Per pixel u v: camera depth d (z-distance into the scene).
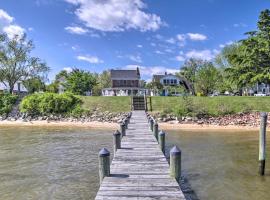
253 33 52.12
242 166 15.64
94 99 50.25
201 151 19.88
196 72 99.31
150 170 10.88
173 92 83.88
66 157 18.17
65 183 12.71
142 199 7.95
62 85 83.50
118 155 13.55
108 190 8.65
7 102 49.62
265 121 14.45
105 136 28.39
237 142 24.12
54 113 45.84
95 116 43.69
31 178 13.51
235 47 83.88
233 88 78.25
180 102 47.47
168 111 42.09
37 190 11.83
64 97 47.44
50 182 12.87
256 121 37.88
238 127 35.84
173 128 34.91
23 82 68.19
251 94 81.25
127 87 88.69
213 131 32.50
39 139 26.34
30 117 45.06
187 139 25.91
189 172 14.41
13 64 65.00
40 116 45.16
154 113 41.38
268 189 11.97
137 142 16.95
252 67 50.72
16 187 12.22
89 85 79.94
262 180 13.19
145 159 12.74
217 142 24.08
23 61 65.75
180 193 8.41
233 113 41.38
